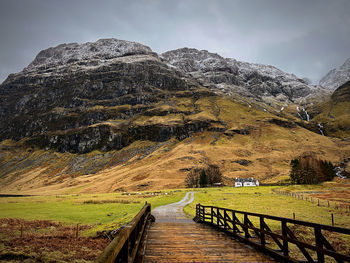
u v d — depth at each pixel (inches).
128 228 191.3
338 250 622.2
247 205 1850.4
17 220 1168.8
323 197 2336.4
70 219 1190.3
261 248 355.3
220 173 5866.1
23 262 542.9
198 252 350.6
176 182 5590.6
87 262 553.6
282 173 6318.9
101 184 6048.2
